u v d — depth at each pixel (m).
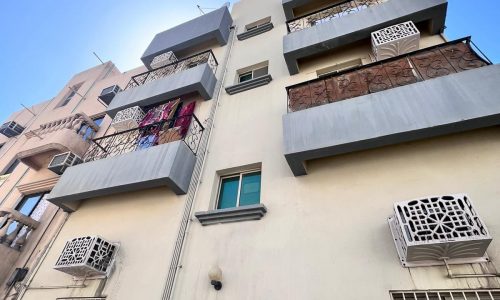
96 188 5.86
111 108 8.56
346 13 7.47
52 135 9.00
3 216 7.08
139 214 5.84
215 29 9.73
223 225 4.99
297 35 7.11
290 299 3.71
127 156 6.07
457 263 3.18
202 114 7.44
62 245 6.14
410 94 4.29
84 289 5.03
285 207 4.73
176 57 10.48
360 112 4.48
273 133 6.07
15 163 11.31
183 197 5.67
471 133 4.21
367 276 3.50
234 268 4.34
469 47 4.55
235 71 8.62
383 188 4.23
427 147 4.38
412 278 3.28
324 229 4.18
